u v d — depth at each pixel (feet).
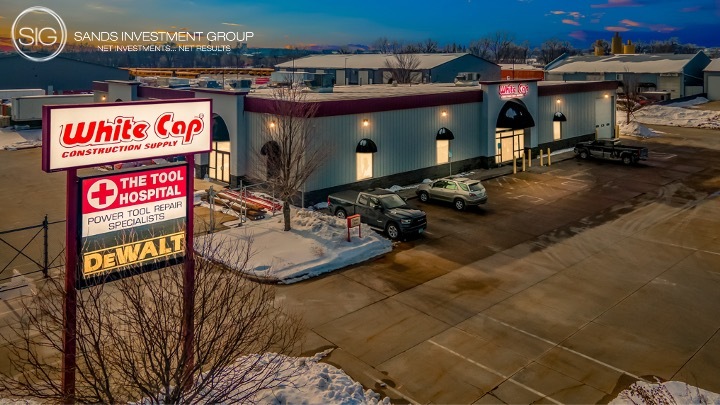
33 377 39.50
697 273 63.72
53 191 104.83
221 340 32.50
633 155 129.70
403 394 40.14
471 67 269.03
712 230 80.38
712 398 38.14
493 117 123.44
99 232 35.63
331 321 51.96
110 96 148.87
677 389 39.29
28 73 253.24
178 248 39.17
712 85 253.65
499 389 40.68
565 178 116.78
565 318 52.47
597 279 62.28
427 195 98.07
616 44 360.07
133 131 35.99
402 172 108.37
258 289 58.08
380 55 303.68
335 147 95.55
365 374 42.73
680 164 130.72
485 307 55.11
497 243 75.72
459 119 119.03
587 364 44.04
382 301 56.70
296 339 47.57
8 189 106.63
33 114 190.90
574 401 39.04
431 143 113.39
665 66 262.67
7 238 75.00
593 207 94.02
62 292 30.58
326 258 67.46
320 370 41.14
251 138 102.73
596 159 137.80
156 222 38.01
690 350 46.16
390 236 77.92
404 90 135.95
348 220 72.18
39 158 144.36
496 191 105.91
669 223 84.33
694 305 55.06
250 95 110.42
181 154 38.55
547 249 72.95
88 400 27.86
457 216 89.20
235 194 96.12
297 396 36.94
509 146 132.05
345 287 60.49
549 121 143.43
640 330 49.83
